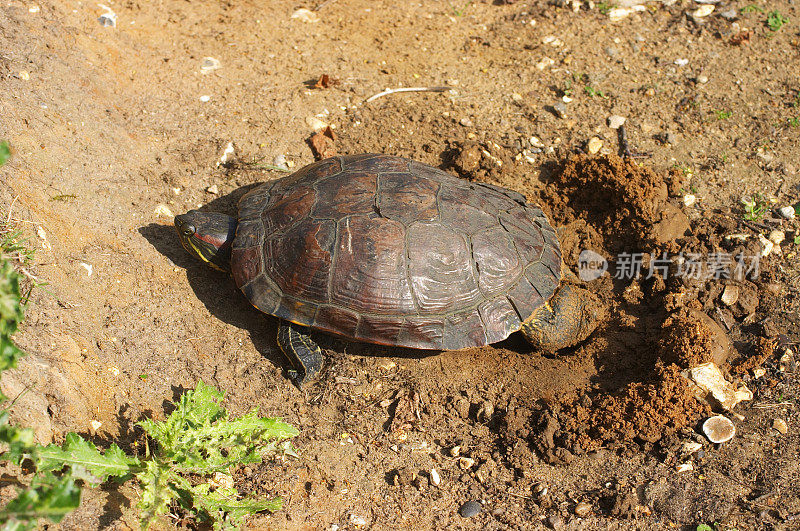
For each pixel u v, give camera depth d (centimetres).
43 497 67
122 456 75
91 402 79
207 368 85
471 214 87
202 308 88
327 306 84
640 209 96
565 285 90
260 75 106
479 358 90
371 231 85
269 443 80
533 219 91
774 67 110
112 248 88
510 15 119
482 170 100
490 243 86
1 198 84
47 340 80
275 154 100
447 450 84
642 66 111
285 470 81
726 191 99
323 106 104
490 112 106
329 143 101
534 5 120
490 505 82
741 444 84
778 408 86
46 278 83
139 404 81
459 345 85
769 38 114
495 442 85
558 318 88
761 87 108
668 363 88
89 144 94
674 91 108
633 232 97
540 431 85
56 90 95
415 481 82
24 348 78
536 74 110
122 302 86
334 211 86
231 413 83
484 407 86
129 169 95
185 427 78
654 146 103
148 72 103
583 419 85
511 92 108
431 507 81
